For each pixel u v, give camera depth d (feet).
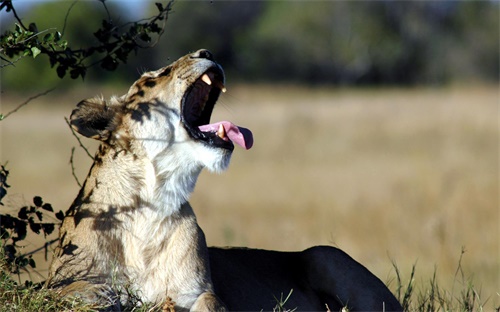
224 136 30.99
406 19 267.39
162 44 217.77
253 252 35.60
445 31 269.03
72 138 122.21
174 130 30.71
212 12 243.40
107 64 33.12
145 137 30.60
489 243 59.62
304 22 265.75
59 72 32.40
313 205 73.26
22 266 31.04
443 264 52.75
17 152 108.17
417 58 265.54
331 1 265.95
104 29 32.91
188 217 30.96
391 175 89.51
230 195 79.00
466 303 35.32
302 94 214.48
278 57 260.62
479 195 74.02
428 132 121.70
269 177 90.79
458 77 258.57
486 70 259.60
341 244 59.72
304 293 35.42
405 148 110.93
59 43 30.50
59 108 165.89
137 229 30.25
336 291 35.47
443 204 71.72
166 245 30.37
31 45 30.42
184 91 30.94
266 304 33.37
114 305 28.68
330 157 105.29
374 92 223.71
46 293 27.94
